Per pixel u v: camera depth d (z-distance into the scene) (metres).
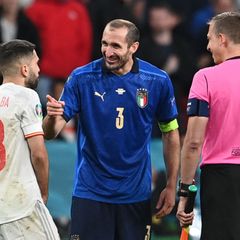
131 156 25.39
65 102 25.09
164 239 36.47
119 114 25.22
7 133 23.56
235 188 23.95
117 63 24.91
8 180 23.53
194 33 44.19
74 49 42.06
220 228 24.08
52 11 41.78
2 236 23.77
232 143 24.00
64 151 36.97
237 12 24.59
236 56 24.20
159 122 26.05
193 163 24.05
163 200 26.19
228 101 23.91
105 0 42.41
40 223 23.72
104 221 25.39
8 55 23.94
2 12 40.84
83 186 25.41
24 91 23.67
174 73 42.25
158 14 42.59
